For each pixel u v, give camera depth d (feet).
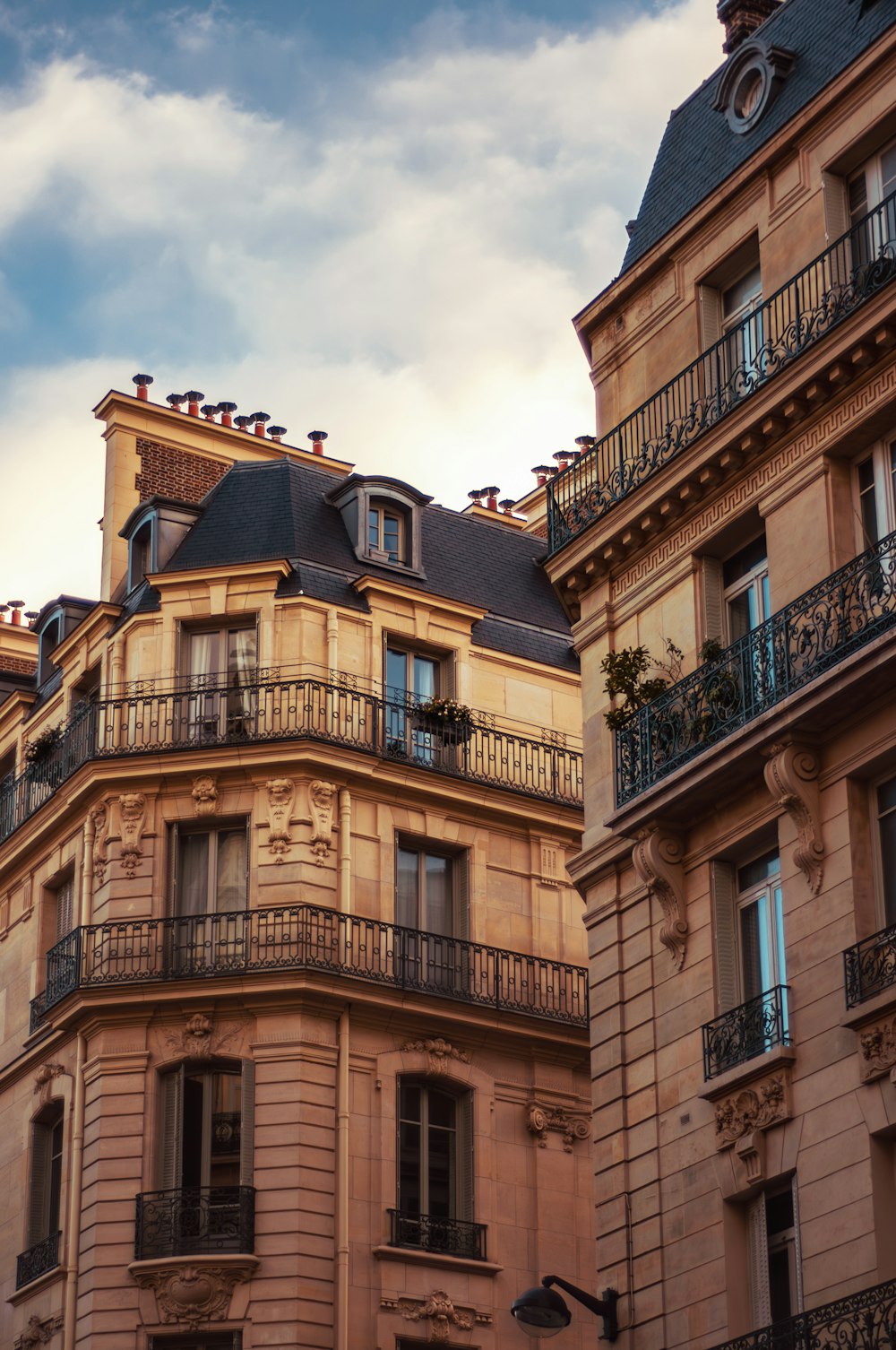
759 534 107.45
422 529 161.58
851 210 105.50
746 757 99.55
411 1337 135.95
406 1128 141.79
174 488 168.86
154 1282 135.13
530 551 168.86
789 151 108.27
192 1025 140.67
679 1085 102.83
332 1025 141.08
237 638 150.92
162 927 143.95
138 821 147.54
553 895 153.69
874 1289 86.12
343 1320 133.69
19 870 161.17
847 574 97.55
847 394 100.68
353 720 148.77
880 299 97.66
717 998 101.60
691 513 110.01
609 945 110.22
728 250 111.65
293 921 141.90
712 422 108.37
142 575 158.10
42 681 167.94
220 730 148.15
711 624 108.47
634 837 107.04
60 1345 138.72
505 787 152.76
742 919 102.94
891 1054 90.02
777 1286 95.55
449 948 147.13
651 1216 102.73
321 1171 137.08
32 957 156.15
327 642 150.10
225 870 146.20
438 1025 144.36
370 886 146.20
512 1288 140.67
